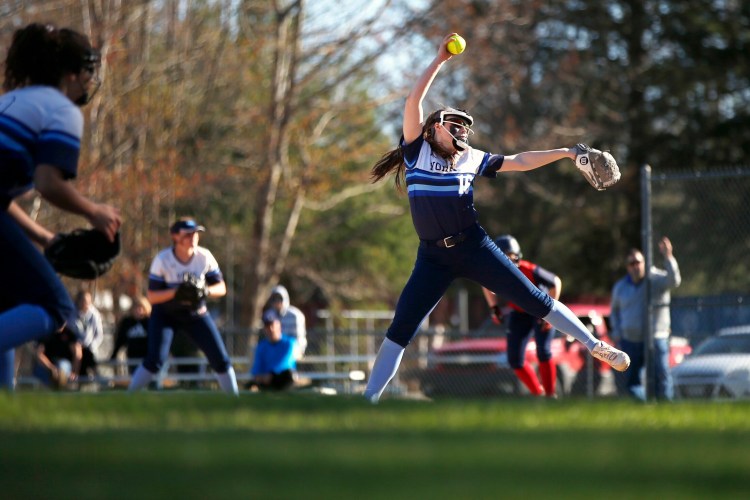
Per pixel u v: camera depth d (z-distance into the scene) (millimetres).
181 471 6652
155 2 70750
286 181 78812
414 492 5711
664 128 107438
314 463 7012
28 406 11906
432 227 21250
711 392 41688
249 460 7152
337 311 113500
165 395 14242
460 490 5801
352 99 81375
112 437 8555
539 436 9109
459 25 76062
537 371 49031
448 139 20953
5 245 13273
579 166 21781
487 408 12773
